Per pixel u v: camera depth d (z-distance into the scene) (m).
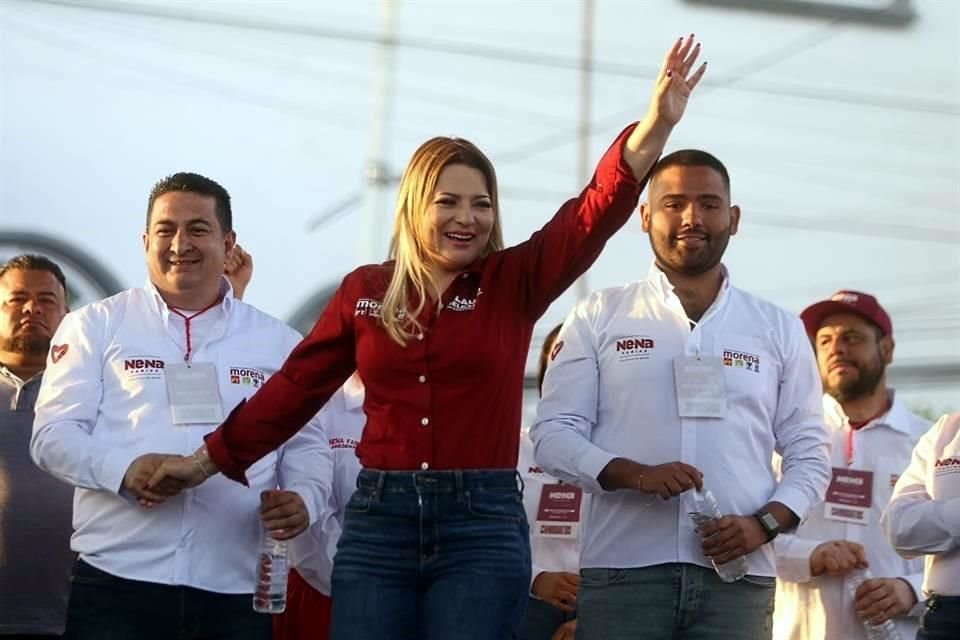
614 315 11.10
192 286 11.20
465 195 9.23
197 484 10.28
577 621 10.91
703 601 10.47
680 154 11.12
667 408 10.71
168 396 10.88
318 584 12.91
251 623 10.90
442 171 9.27
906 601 12.65
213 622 10.75
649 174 9.07
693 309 11.07
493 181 9.46
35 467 12.70
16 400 12.84
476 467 9.05
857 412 13.73
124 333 11.10
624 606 10.59
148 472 10.38
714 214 10.95
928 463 11.41
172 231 11.19
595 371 11.03
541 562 13.12
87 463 10.52
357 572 9.09
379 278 9.55
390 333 9.15
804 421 10.98
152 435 10.77
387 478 9.11
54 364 11.09
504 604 8.91
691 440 10.61
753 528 10.31
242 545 10.89
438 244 9.22
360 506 9.19
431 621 8.95
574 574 12.88
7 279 13.16
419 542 9.02
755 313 11.15
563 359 11.12
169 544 10.66
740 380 10.77
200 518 10.75
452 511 8.98
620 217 9.00
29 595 12.53
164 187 11.37
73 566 11.27
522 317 9.28
